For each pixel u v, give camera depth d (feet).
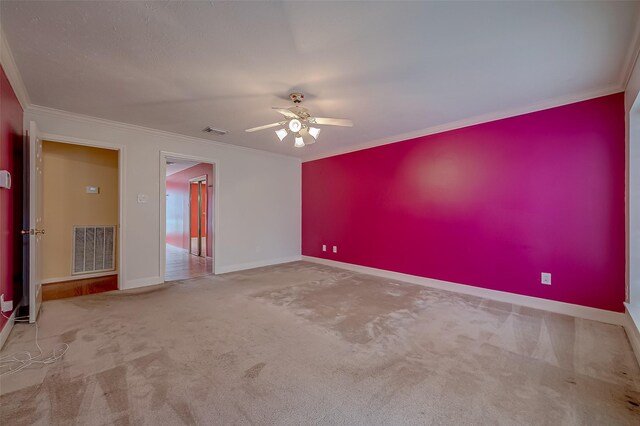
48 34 6.23
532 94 9.49
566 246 9.87
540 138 10.36
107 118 11.70
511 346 7.40
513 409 5.08
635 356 6.89
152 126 12.80
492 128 11.47
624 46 6.73
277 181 18.86
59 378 5.84
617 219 8.96
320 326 8.61
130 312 9.70
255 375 6.04
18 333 7.96
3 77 7.38
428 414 4.94
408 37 6.37
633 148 8.32
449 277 12.75
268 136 14.49
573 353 7.05
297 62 7.40
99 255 15.01
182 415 4.84
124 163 12.64
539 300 10.38
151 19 5.76
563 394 5.49
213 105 10.22
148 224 13.33
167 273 15.94
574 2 5.33
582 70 7.88
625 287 8.79
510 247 11.07
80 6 5.38
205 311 9.84
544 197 10.30
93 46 6.69
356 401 5.26
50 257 13.75
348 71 7.87
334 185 17.98
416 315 9.57
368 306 10.45
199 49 6.82
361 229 16.42
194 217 24.22
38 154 9.84
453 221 12.63
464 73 8.02
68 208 14.21
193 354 6.88
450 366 6.45
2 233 7.65
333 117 11.66
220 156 16.03
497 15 5.67
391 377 6.02
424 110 10.88
